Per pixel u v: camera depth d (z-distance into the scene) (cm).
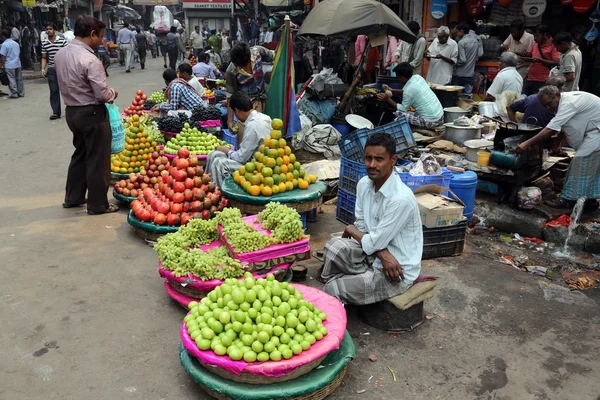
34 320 362
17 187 672
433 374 317
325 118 781
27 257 462
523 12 1038
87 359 322
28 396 288
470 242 532
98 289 409
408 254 353
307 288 346
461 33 1023
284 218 387
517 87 737
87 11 3322
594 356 339
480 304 403
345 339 315
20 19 2194
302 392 267
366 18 749
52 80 1115
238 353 267
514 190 568
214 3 4022
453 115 765
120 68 2508
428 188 493
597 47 1002
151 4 5000
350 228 374
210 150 640
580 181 532
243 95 545
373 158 329
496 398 297
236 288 292
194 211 487
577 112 509
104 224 546
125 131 673
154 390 296
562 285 443
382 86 884
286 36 629
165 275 379
